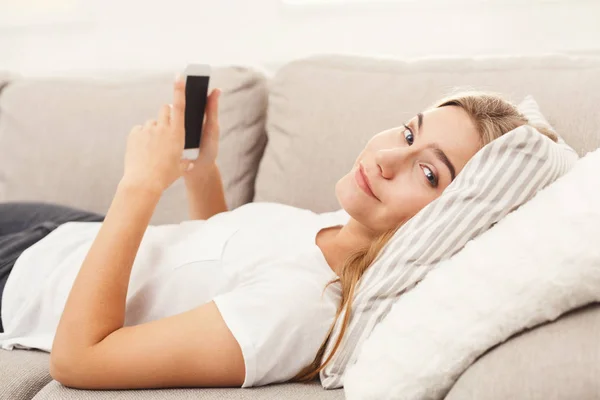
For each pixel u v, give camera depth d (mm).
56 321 1159
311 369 970
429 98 1343
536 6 1792
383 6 1947
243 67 1604
